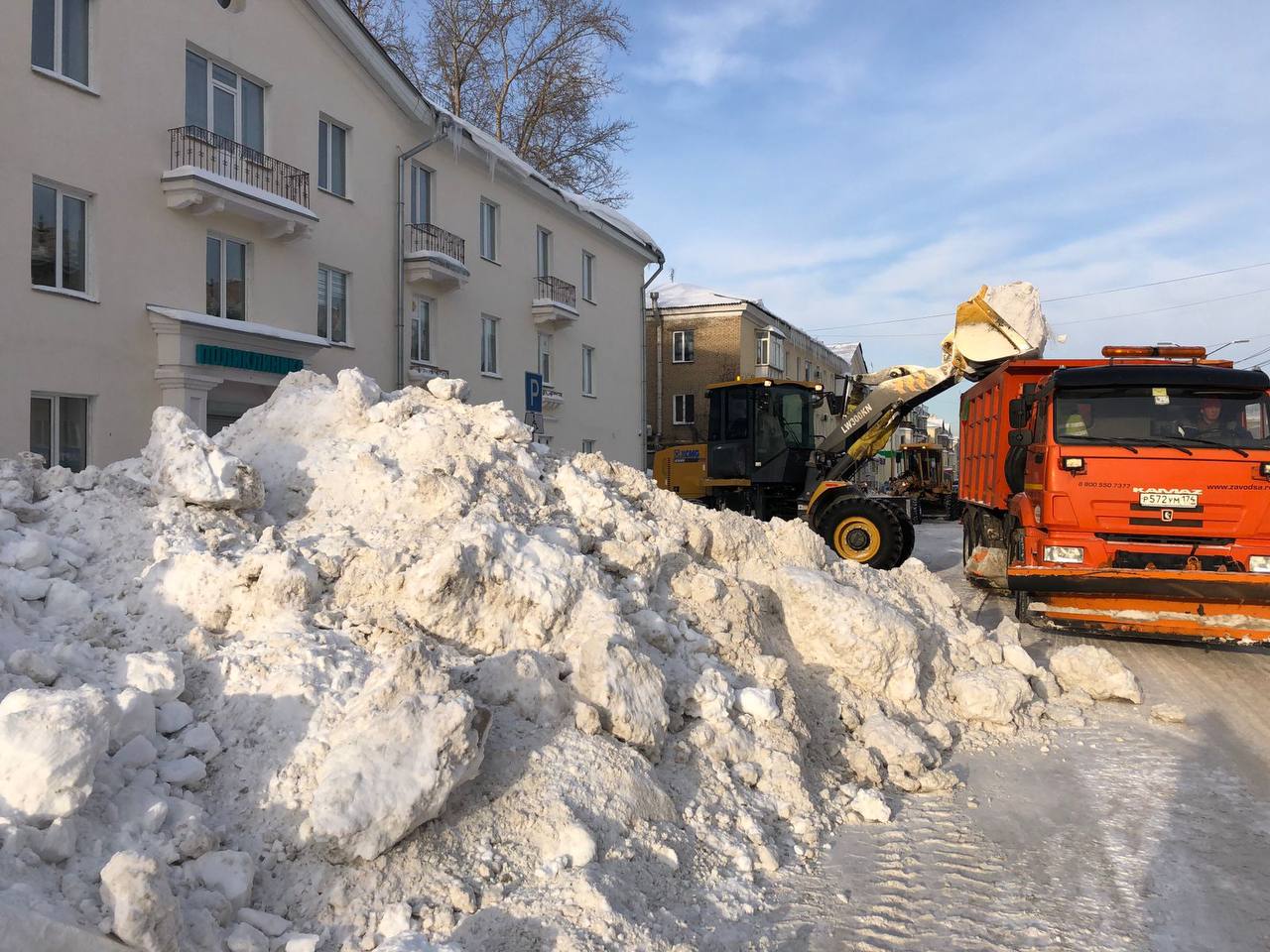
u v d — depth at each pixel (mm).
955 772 4949
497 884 3000
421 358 18172
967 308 11547
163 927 2334
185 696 3416
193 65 12773
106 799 2752
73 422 11141
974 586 11734
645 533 5711
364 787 2895
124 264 11500
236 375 12812
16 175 10266
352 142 15898
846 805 4359
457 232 19141
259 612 3895
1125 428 8141
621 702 3891
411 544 4445
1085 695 6434
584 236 24812
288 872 2850
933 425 71125
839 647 5395
